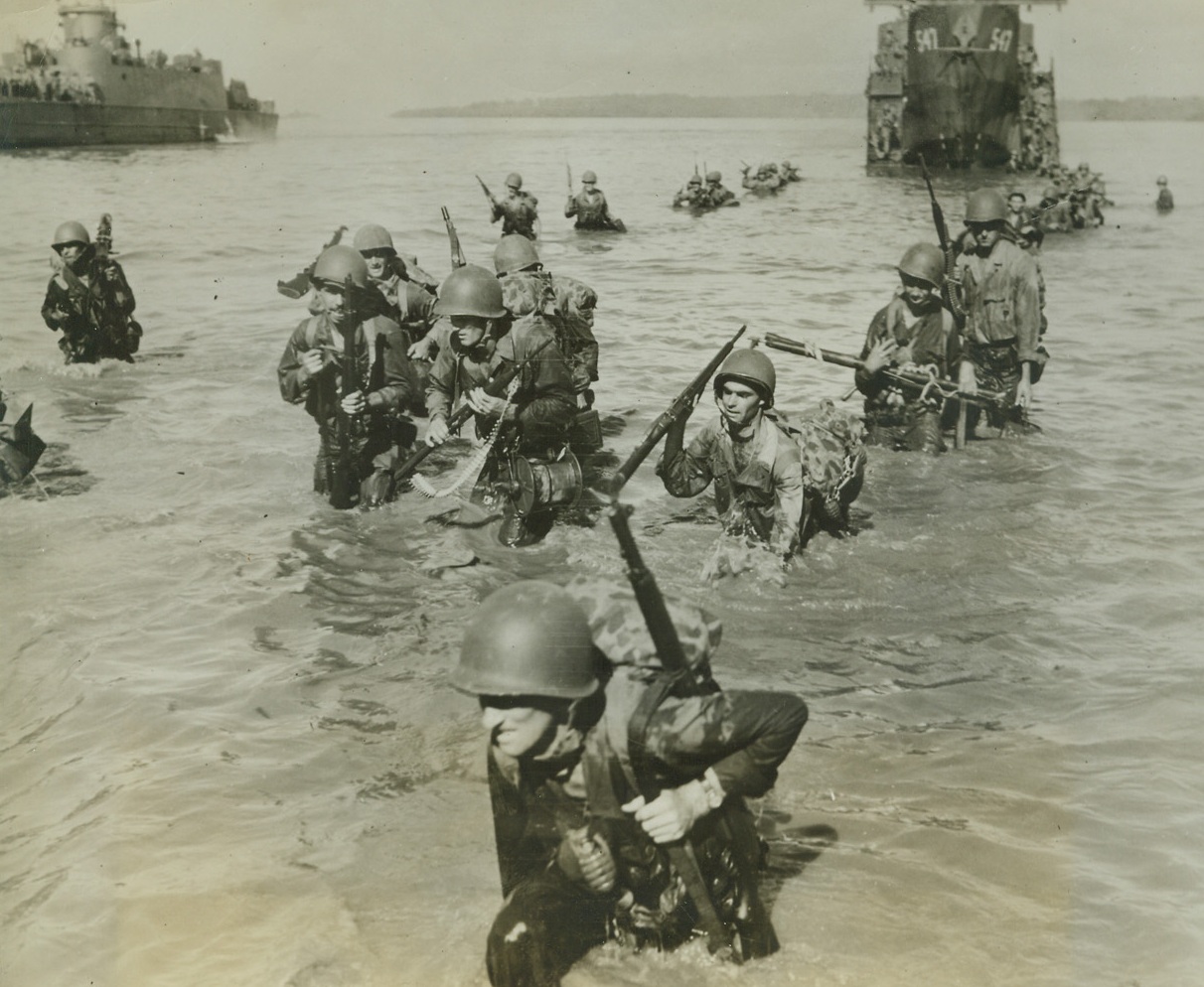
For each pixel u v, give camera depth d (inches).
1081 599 188.5
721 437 206.8
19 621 183.8
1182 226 776.9
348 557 210.8
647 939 107.1
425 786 134.1
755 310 464.1
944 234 291.1
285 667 166.7
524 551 212.8
